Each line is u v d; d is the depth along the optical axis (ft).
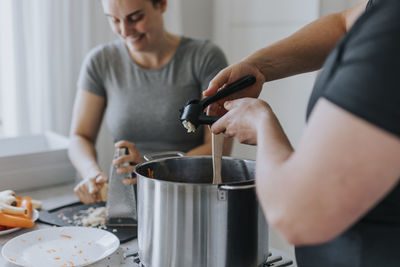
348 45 1.56
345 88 1.44
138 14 4.78
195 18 8.54
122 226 3.61
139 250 2.63
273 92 8.07
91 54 5.61
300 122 7.72
